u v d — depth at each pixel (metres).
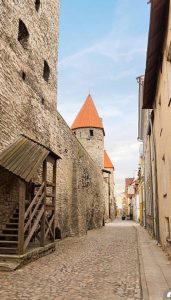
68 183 19.80
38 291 5.86
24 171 9.14
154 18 8.45
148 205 21.55
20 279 6.89
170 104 8.56
